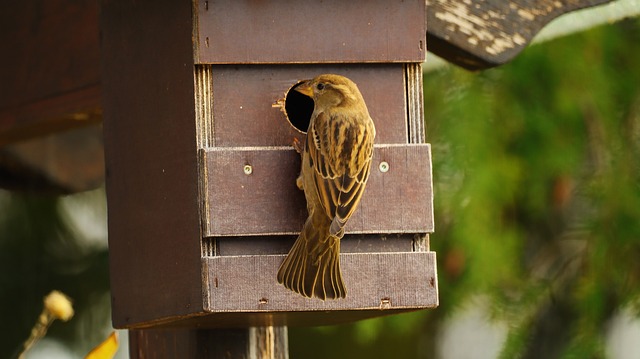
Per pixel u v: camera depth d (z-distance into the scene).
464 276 13.41
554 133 13.55
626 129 13.89
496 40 10.98
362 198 9.73
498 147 13.41
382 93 9.98
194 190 9.60
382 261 9.68
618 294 13.67
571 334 13.42
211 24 9.67
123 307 10.23
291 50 9.80
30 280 14.20
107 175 10.43
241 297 9.44
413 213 9.80
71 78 11.71
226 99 9.73
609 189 13.73
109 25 10.44
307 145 9.55
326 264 9.38
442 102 13.53
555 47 13.68
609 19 13.31
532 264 13.80
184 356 10.89
